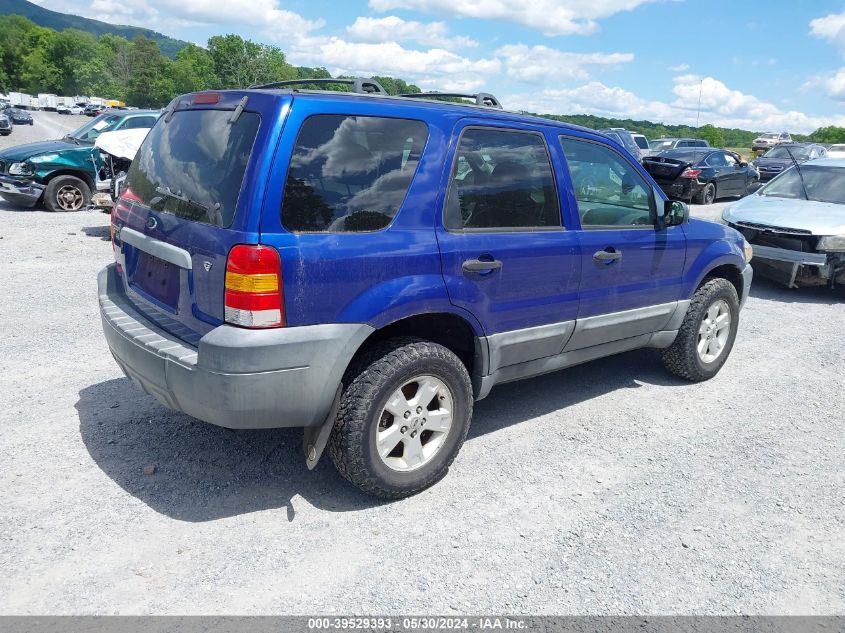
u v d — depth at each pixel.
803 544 3.34
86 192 12.80
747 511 3.61
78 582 2.79
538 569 3.04
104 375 4.96
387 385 3.26
